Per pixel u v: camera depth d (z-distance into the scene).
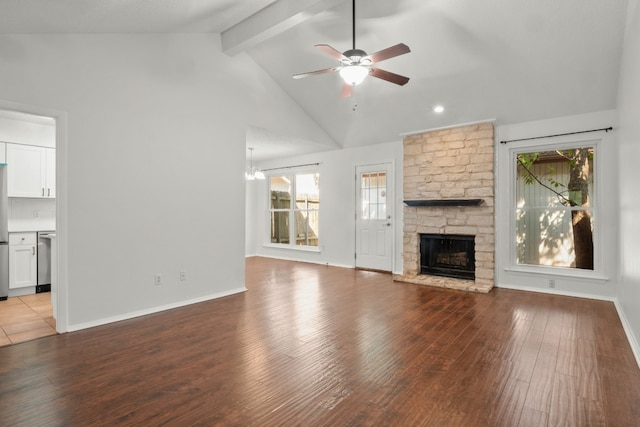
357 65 3.00
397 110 5.19
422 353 2.66
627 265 3.22
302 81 5.07
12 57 2.80
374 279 5.50
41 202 4.87
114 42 3.42
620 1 3.01
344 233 6.69
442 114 5.00
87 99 3.23
